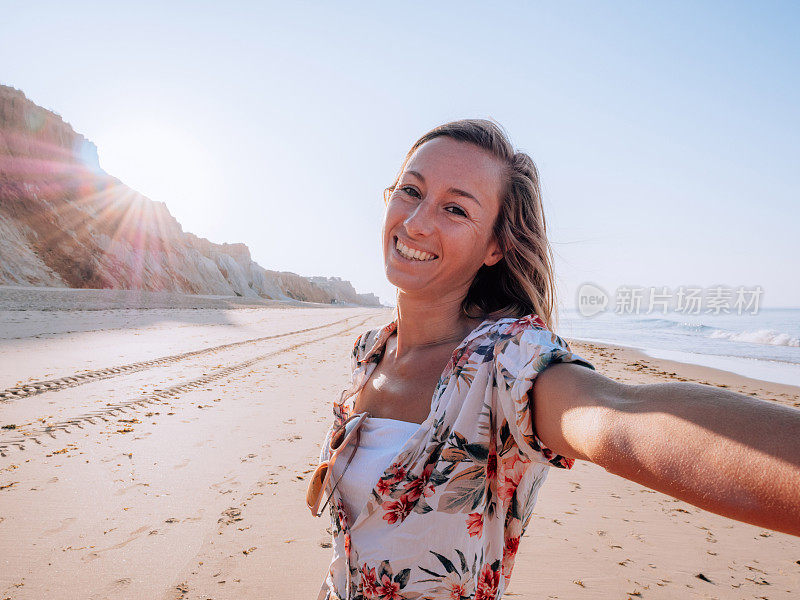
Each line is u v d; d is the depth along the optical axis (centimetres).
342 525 97
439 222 105
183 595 277
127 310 2672
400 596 86
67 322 1784
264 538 339
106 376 876
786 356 2086
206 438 555
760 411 46
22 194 5025
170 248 6919
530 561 325
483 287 120
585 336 3170
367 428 107
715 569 325
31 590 279
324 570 302
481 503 85
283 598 275
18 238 4656
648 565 326
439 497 84
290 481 438
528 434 72
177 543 332
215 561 311
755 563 335
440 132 114
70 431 556
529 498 94
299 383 918
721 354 2142
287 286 11669
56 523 355
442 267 106
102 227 5809
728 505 43
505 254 112
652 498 442
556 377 70
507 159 111
